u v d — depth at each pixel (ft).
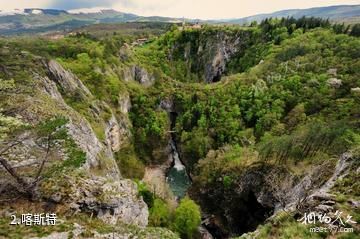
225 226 214.48
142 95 352.49
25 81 171.12
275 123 255.50
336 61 304.71
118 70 350.43
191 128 320.91
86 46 343.46
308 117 238.27
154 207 194.80
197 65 534.78
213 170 236.43
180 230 185.68
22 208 86.84
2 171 92.12
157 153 310.45
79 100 222.69
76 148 94.17
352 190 101.19
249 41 497.87
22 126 80.59
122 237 86.89
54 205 93.45
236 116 288.51
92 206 101.40
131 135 306.55
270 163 198.80
